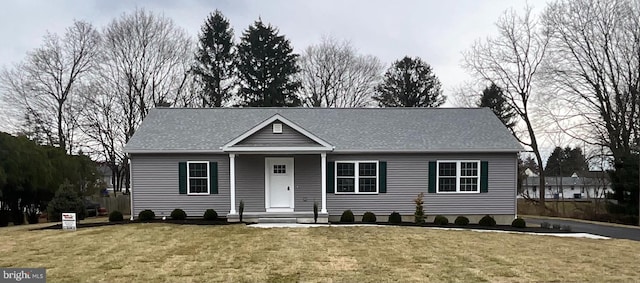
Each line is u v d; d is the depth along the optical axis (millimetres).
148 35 36156
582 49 29234
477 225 17922
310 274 9438
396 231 15609
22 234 14914
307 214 18359
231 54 41594
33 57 33344
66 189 18844
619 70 28125
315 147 18109
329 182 19281
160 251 11812
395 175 19359
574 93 30078
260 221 18016
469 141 19688
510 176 19500
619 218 26406
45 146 24656
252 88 41625
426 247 12633
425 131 20578
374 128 20875
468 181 19453
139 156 18969
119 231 15344
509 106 36531
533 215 31172
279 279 9039
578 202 37250
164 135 19828
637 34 27062
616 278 9344
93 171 29953
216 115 21969
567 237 15273
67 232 15234
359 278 9156
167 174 19031
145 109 36500
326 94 45344
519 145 19391
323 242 13219
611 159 29891
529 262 10797
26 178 21391
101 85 35375
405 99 48594
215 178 19078
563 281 9086
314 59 44812
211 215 18188
